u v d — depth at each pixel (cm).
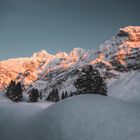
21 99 7012
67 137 871
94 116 910
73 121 924
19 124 1171
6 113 1370
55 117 993
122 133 789
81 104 1009
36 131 996
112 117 879
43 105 2850
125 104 985
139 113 884
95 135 823
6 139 1110
